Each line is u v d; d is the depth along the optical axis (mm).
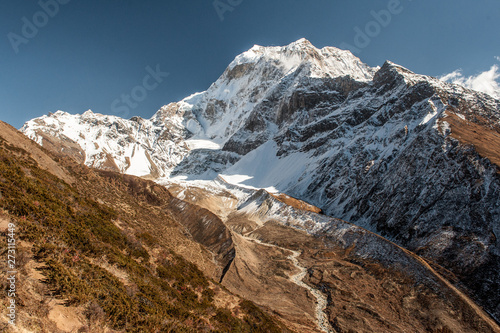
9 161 27531
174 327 17500
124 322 15078
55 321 12125
